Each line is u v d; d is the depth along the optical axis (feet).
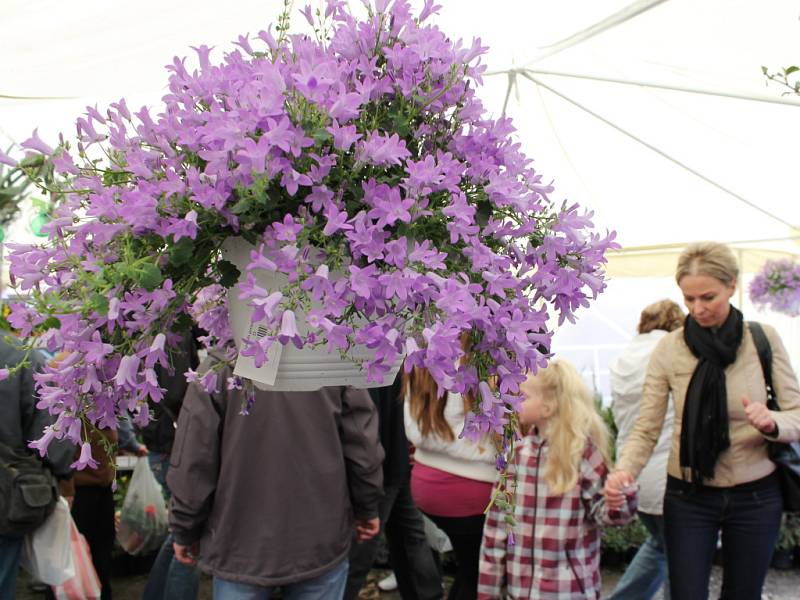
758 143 13.46
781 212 17.29
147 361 3.29
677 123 13.57
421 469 10.02
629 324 41.68
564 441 9.12
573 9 10.14
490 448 9.32
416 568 11.75
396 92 3.64
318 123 3.13
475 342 3.69
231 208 3.16
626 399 12.87
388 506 10.87
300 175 3.08
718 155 14.56
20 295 3.40
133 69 10.40
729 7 9.72
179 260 3.26
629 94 12.93
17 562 8.87
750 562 9.39
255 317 3.05
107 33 9.27
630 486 9.16
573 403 9.16
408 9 3.62
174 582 10.80
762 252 25.67
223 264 3.51
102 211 3.17
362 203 3.34
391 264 3.23
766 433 8.83
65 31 9.05
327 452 8.08
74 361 3.36
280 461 7.90
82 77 10.41
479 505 9.59
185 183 3.24
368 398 8.54
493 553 9.44
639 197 18.02
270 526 7.93
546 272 3.69
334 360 3.62
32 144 3.56
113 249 3.36
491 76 13.08
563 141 15.90
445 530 10.06
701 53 11.07
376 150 3.22
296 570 8.01
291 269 3.09
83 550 10.00
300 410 7.96
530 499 9.27
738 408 9.30
